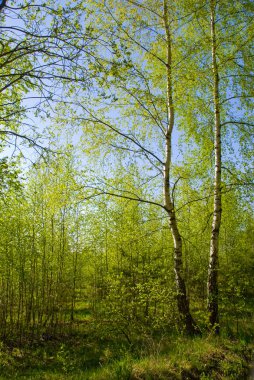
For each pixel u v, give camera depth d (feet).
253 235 56.44
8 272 41.50
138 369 21.75
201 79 32.86
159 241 46.50
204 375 21.38
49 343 38.45
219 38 31.42
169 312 30.68
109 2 29.71
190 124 34.47
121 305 34.17
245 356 25.61
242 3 31.65
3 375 28.32
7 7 18.01
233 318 37.47
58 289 48.44
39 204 43.75
